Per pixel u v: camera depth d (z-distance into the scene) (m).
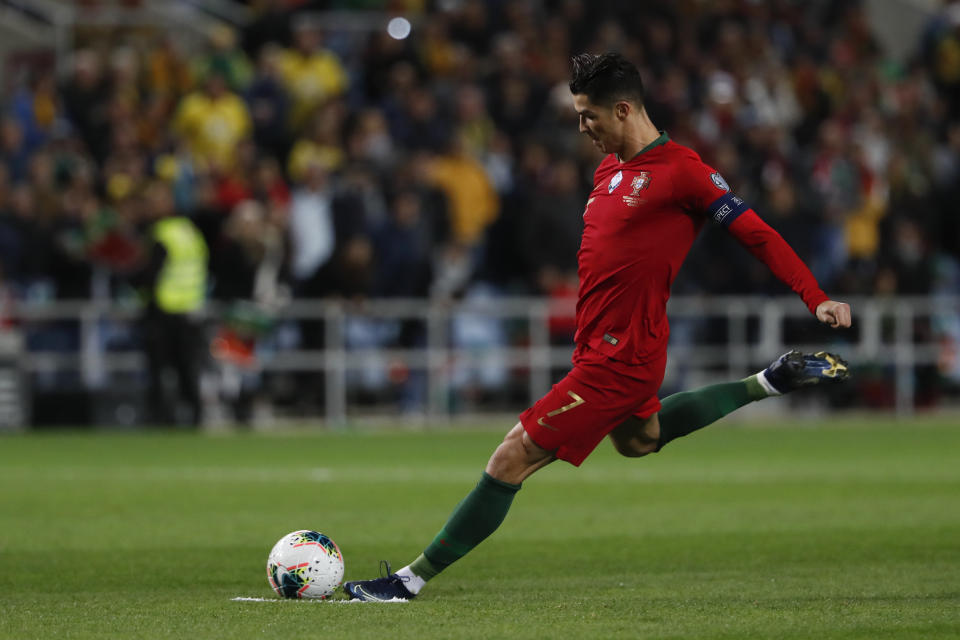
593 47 81.88
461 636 18.88
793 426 68.38
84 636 19.23
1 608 21.84
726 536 31.30
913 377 74.75
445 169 70.50
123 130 69.38
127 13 84.94
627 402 22.16
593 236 22.25
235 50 81.50
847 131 84.50
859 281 74.12
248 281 64.75
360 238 66.19
